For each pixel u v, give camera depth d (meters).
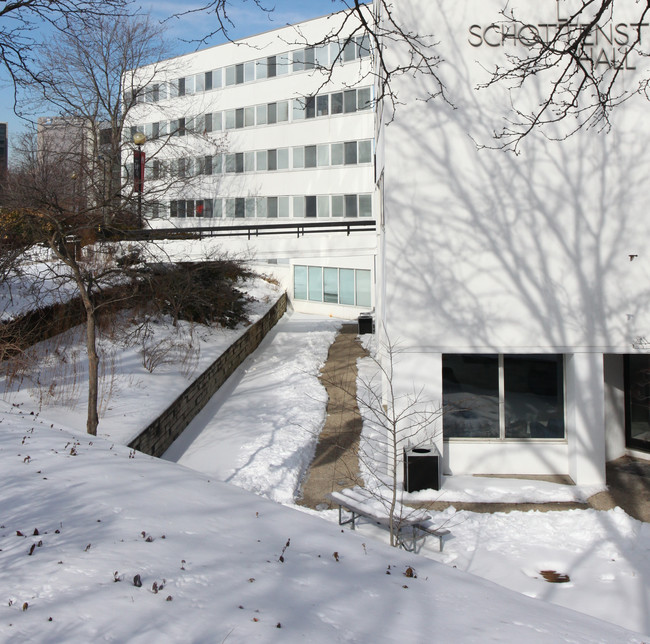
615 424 13.03
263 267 34.78
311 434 14.27
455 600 5.02
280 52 32.84
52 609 4.18
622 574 8.07
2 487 6.61
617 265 11.30
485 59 11.13
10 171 24.94
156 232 18.94
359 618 4.44
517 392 11.91
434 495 10.77
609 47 11.03
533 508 10.45
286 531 6.22
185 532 5.80
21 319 14.41
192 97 35.19
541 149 11.22
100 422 11.45
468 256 11.34
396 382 11.48
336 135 31.62
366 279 30.28
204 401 16.27
